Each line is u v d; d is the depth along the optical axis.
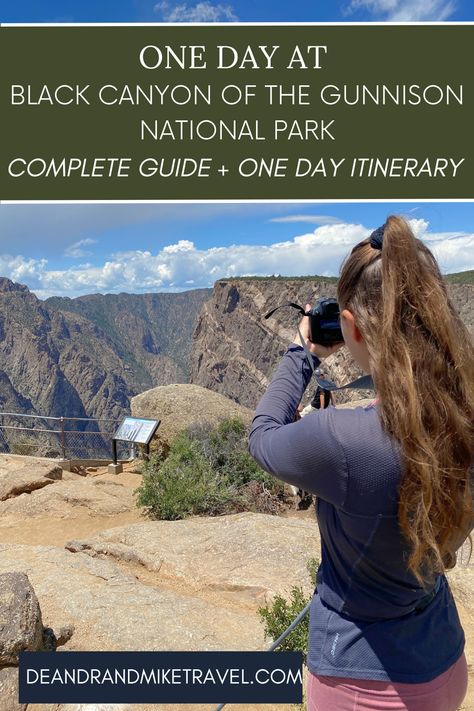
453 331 1.28
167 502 10.05
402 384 1.25
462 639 1.63
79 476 14.84
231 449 11.73
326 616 1.55
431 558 1.35
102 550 7.24
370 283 1.37
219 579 6.19
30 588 4.17
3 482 12.56
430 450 1.22
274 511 10.30
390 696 1.44
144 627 4.67
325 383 1.61
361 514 1.35
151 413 14.66
